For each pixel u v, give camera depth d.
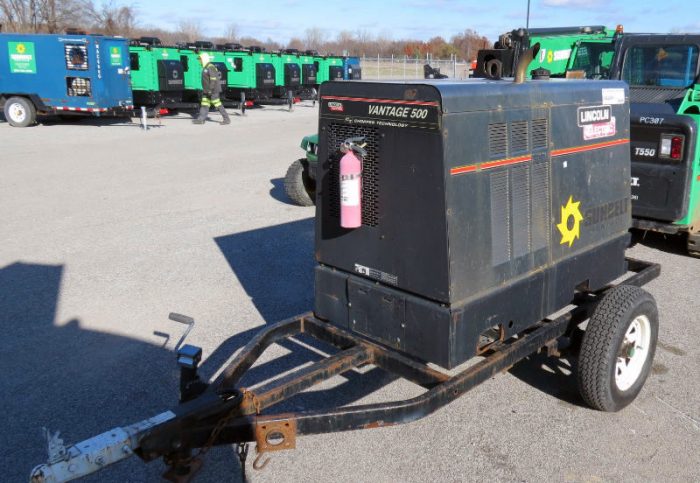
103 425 3.90
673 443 3.75
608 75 7.95
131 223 8.40
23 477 3.41
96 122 20.61
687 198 6.66
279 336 3.87
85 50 17.69
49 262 6.82
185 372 2.97
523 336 3.91
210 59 23.30
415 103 3.15
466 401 4.21
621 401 3.96
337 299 3.83
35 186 10.50
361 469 3.51
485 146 3.32
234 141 16.67
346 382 4.45
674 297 5.98
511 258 3.60
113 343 4.99
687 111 6.97
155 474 3.48
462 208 3.23
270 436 2.93
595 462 3.57
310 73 27.97
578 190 4.07
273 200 9.94
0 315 5.47
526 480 3.42
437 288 3.28
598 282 4.43
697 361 4.76
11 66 18.08
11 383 4.38
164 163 13.02
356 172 3.30
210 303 5.80
